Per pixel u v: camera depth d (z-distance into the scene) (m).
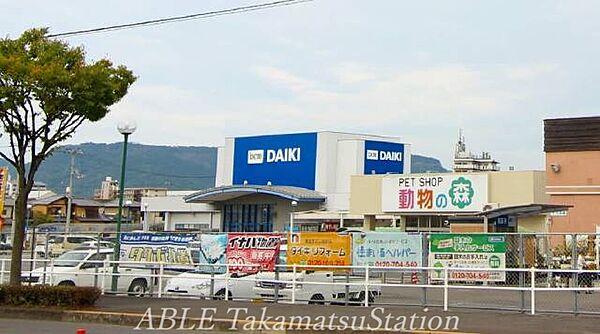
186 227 63.03
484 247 19.58
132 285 23.12
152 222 83.69
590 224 35.66
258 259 20.81
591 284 22.47
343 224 47.75
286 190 53.72
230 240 21.33
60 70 16.88
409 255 20.20
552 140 37.03
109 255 24.22
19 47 17.73
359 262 20.42
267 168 59.81
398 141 59.56
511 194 38.84
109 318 16.17
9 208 70.00
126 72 18.47
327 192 56.75
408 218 42.97
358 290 20.05
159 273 21.64
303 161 57.88
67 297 17.45
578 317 16.02
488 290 18.84
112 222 90.31
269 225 55.78
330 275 20.33
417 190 41.91
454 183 40.59
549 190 36.78
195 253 22.97
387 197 43.12
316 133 57.62
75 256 24.25
